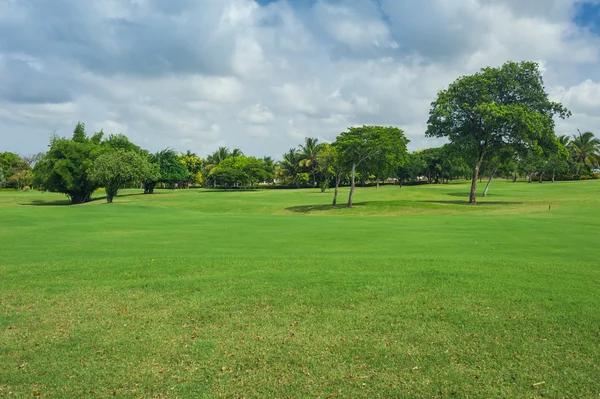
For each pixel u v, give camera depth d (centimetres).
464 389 564
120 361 643
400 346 690
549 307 863
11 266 1287
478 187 9062
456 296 939
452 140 5181
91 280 1109
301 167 12681
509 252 1545
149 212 4056
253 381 585
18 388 568
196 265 1284
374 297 935
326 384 577
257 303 899
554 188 8162
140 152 9875
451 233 2172
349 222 2898
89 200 7450
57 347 691
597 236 2028
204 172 14362
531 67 5062
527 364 630
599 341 704
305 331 750
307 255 1469
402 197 6981
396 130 4600
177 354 665
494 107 4584
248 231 2322
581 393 555
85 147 7056
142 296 959
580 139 12006
